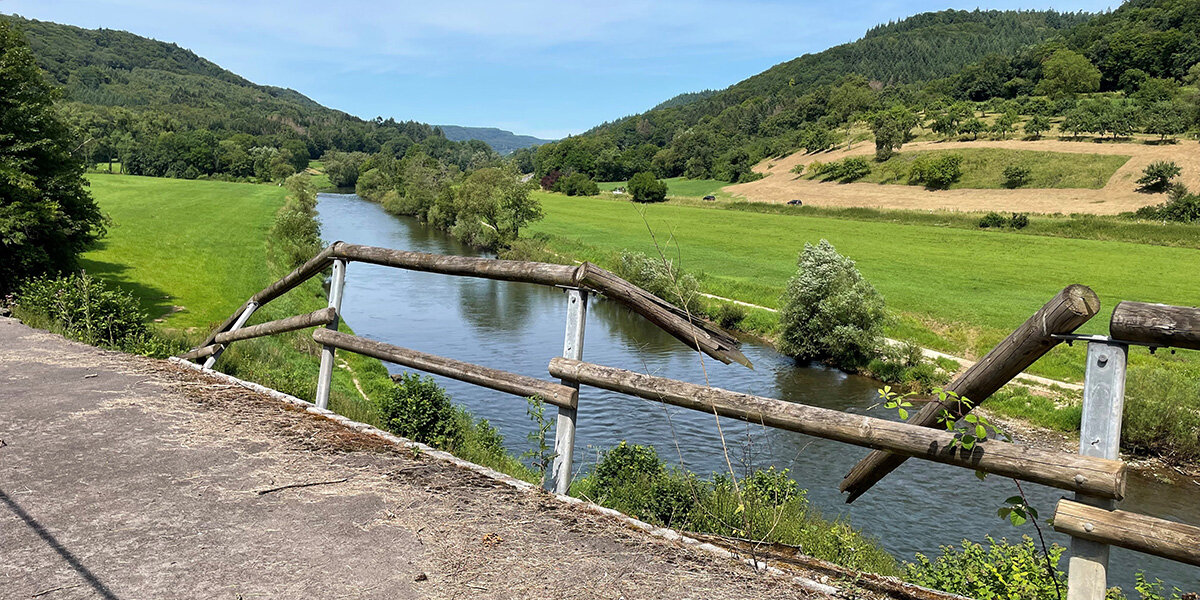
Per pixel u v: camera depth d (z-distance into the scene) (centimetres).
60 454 406
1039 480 244
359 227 7694
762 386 2852
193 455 410
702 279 4656
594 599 267
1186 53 17000
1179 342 212
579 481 745
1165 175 8756
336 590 268
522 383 403
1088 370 233
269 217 6456
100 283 1175
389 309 3791
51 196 2331
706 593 277
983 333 3444
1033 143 12144
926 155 12469
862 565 608
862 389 2848
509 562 295
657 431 2002
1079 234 7150
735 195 12069
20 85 2281
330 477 383
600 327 3628
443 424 755
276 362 1661
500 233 6234
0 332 820
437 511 344
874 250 6306
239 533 314
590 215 9131
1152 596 553
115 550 295
